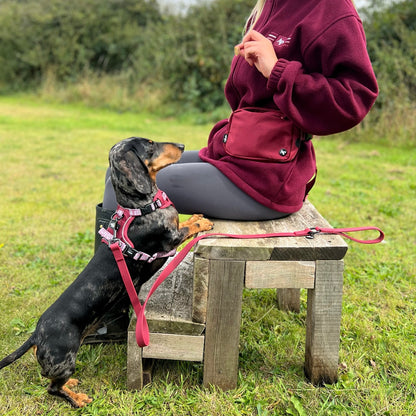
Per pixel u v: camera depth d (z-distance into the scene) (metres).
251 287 2.28
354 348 2.80
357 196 5.79
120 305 2.46
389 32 9.88
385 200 5.66
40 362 2.14
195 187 2.49
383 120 9.26
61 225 4.78
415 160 7.75
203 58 12.41
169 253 2.45
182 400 2.36
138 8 16.27
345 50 2.15
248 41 2.28
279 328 3.03
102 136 9.52
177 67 12.89
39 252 4.14
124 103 13.43
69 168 7.01
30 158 7.55
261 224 2.53
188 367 2.63
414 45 9.33
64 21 15.81
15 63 16.56
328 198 5.66
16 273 3.74
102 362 2.69
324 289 2.30
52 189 5.96
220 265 2.25
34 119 11.51
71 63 15.92
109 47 15.62
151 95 13.21
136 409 2.31
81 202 5.47
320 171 7.01
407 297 3.44
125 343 2.84
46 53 16.02
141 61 14.27
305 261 2.27
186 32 12.90
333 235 2.40
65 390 2.32
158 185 2.55
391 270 3.84
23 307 3.25
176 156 2.42
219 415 2.26
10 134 9.50
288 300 3.24
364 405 2.33
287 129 2.34
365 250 4.22
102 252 2.36
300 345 2.87
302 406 2.31
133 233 2.33
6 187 6.00
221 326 2.33
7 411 2.31
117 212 2.38
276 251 2.23
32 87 16.44
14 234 4.50
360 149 8.70
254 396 2.38
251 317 3.17
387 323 3.06
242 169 2.45
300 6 2.31
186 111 12.50
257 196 2.45
